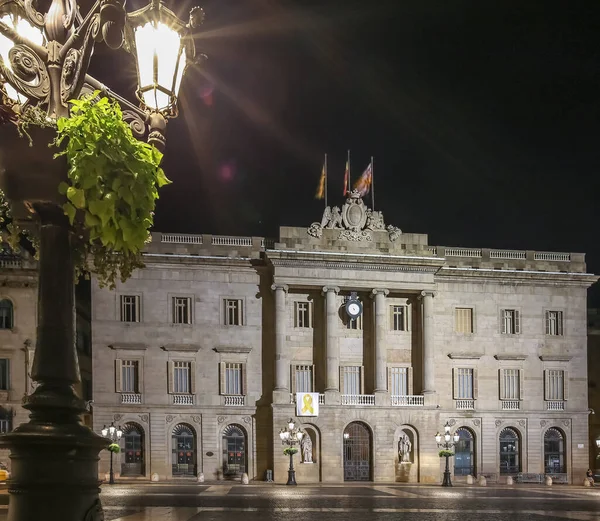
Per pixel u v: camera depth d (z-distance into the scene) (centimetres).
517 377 8469
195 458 7794
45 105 1088
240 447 7900
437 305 8381
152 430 7719
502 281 8512
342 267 8038
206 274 7988
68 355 1045
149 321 7831
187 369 7888
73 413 1038
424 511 4381
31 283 7769
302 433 7606
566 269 8700
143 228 1144
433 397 8081
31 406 1014
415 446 8038
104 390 7675
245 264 8038
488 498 5588
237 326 7994
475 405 8331
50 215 1062
